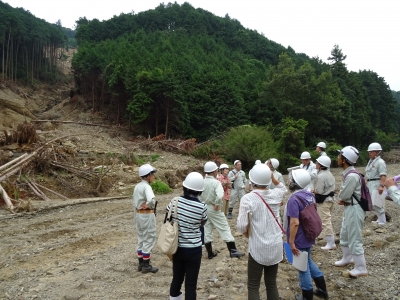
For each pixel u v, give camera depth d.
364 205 5.03
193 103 36.59
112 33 78.94
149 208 5.70
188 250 3.99
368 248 6.42
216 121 35.34
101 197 14.16
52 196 13.77
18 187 13.67
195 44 70.75
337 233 7.63
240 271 5.58
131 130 35.97
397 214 9.03
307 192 4.26
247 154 25.83
